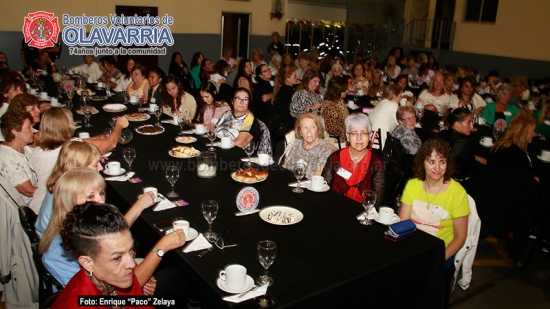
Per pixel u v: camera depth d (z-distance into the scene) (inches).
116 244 56.2
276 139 199.6
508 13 436.5
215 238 81.6
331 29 526.3
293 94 213.5
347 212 95.1
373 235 85.1
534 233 140.6
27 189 111.3
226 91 239.9
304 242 81.3
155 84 211.5
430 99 240.2
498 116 211.5
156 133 153.6
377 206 110.7
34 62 312.8
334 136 160.9
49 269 74.9
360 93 273.1
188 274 73.8
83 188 73.9
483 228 134.4
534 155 155.8
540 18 409.7
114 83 271.1
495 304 119.8
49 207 85.6
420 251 79.7
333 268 72.7
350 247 80.0
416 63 410.0
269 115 213.8
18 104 116.6
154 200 95.7
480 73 463.5
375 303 75.4
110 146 128.3
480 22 464.4
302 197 102.4
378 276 73.8
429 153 95.4
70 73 301.0
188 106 195.0
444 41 498.6
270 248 67.1
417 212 99.4
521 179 123.4
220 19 437.4
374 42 538.0
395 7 539.2
